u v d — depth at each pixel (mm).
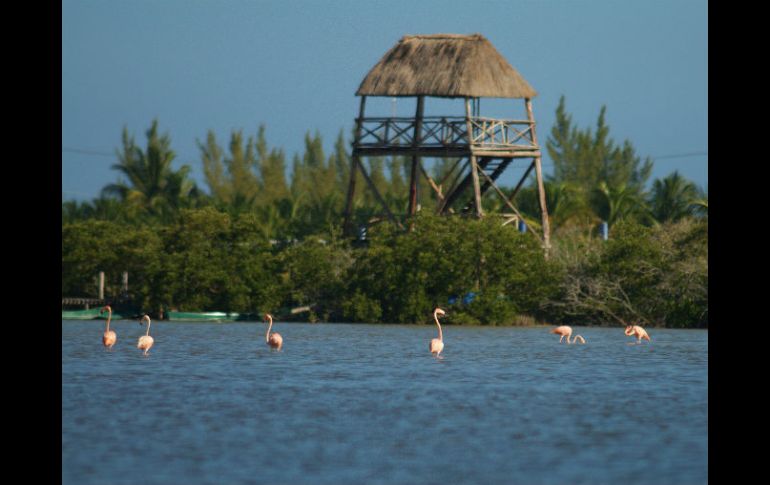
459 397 133375
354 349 198250
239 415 119125
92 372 157000
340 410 123000
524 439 107250
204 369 161625
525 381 149625
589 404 128375
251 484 89562
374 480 91250
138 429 110750
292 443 104688
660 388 142875
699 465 96750
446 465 96375
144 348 183375
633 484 90375
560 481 91188
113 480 90625
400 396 133875
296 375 154875
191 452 100375
